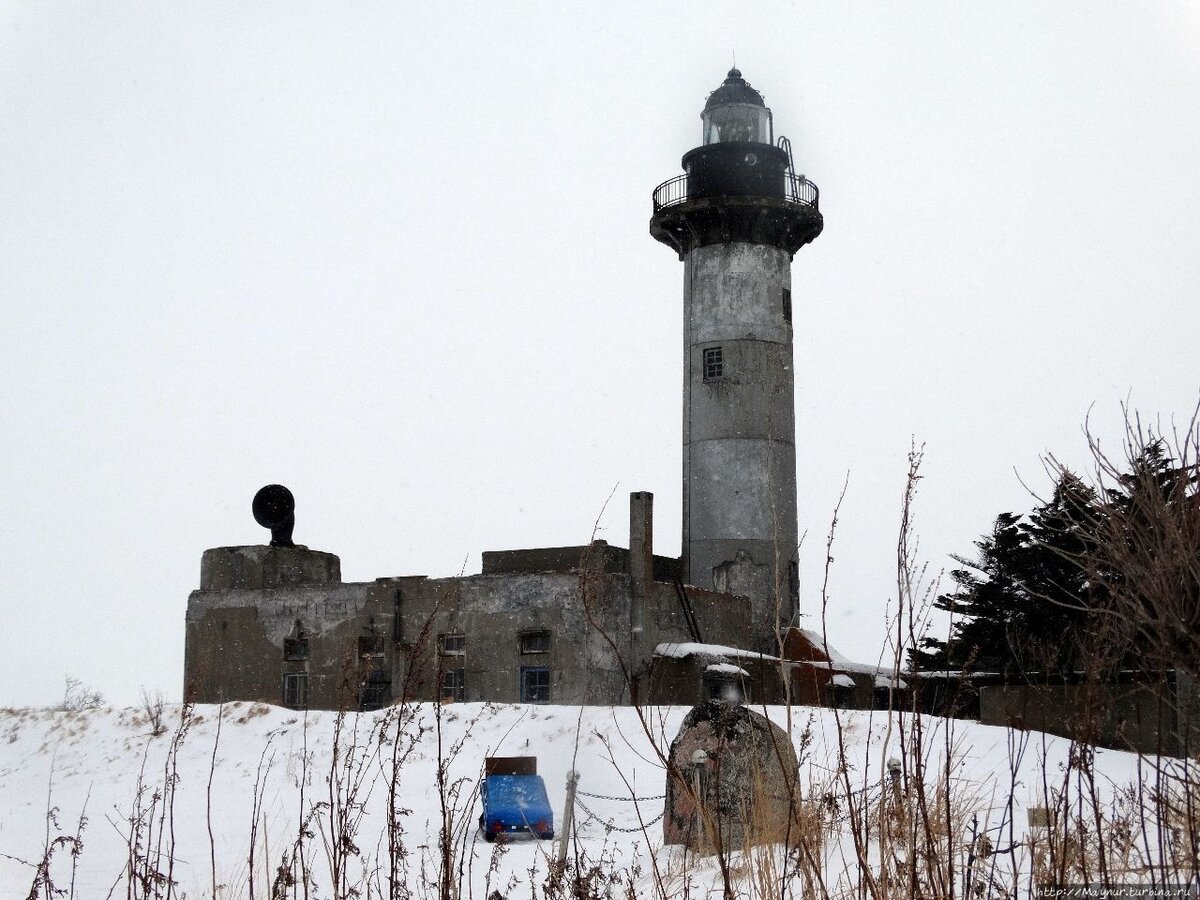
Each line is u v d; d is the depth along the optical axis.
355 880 11.42
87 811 20.75
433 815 17.66
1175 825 6.19
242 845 15.84
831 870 7.41
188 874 13.45
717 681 31.45
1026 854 7.36
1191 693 5.43
